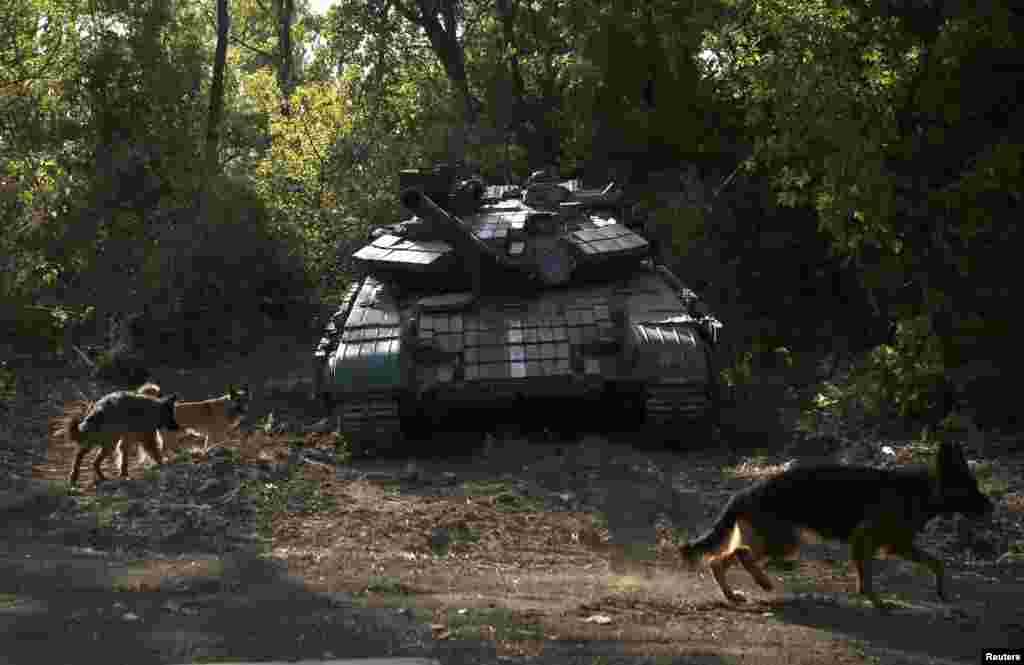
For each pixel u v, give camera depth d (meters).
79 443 13.58
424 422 17.77
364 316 16.97
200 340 27.09
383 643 7.15
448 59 34.47
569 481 14.12
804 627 8.07
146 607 8.02
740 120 27.70
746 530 8.83
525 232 17.59
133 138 28.75
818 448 16.47
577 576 10.07
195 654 6.76
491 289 17.33
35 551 10.27
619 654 7.05
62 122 27.70
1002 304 16.11
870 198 15.23
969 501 8.81
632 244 17.75
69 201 26.66
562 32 30.42
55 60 28.48
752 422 18.28
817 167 16.12
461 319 16.66
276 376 23.45
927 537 11.82
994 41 15.25
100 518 11.93
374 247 18.52
